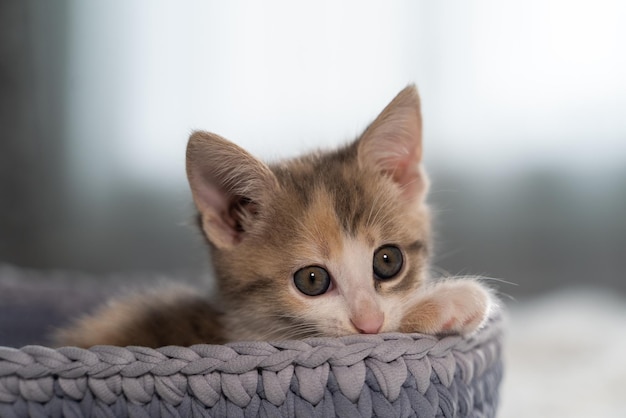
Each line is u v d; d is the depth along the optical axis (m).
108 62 0.91
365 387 0.35
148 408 0.35
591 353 0.60
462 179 0.82
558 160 0.82
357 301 0.40
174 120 0.90
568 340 0.63
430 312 0.38
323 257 0.41
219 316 0.44
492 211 0.83
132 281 0.58
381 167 0.44
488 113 0.82
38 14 0.91
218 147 0.42
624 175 0.82
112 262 0.92
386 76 0.84
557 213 0.83
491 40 0.81
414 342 0.36
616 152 0.81
